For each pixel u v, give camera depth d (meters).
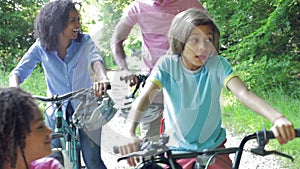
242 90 2.67
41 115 2.16
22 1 14.67
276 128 2.29
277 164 6.14
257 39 10.68
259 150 2.29
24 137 2.08
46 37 3.58
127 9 4.04
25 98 2.12
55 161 2.46
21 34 14.77
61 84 3.67
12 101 2.08
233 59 10.87
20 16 14.60
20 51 14.74
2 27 14.62
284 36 10.70
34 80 10.59
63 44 3.59
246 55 10.80
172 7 4.07
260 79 10.06
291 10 10.48
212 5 11.45
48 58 3.64
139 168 2.34
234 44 11.70
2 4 14.55
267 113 2.48
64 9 3.54
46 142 2.17
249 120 7.70
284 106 8.63
